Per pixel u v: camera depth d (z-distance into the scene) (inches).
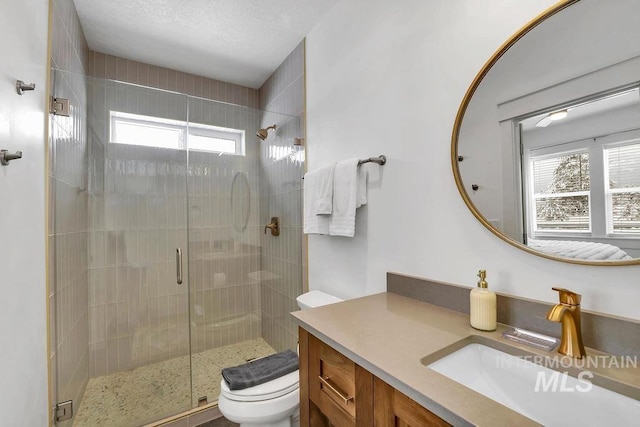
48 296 53.1
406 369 26.4
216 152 97.1
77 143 70.6
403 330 35.7
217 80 109.7
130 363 84.1
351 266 65.4
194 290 94.3
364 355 29.1
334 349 33.4
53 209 56.1
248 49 90.2
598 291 31.1
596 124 30.9
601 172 30.6
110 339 82.1
